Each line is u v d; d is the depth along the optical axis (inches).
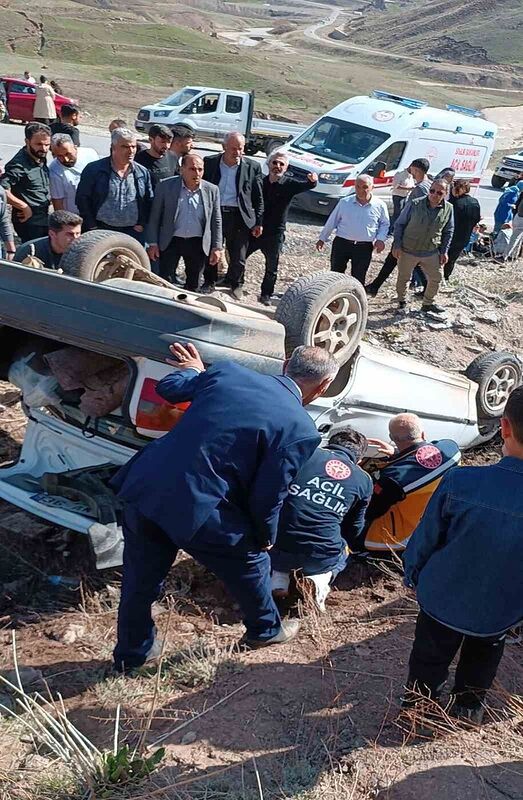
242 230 343.6
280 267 437.1
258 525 134.6
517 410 110.7
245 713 134.4
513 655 154.6
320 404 199.0
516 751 126.0
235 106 922.1
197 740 127.8
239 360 162.1
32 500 177.2
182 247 307.1
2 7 2669.8
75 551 188.2
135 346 161.5
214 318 161.5
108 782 115.4
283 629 155.4
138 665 145.8
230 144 329.4
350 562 198.7
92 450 189.2
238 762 122.5
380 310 382.6
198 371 155.0
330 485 170.9
